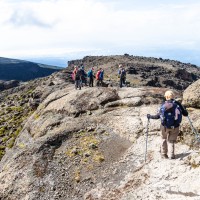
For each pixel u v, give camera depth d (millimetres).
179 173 12836
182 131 16078
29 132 24531
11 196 15258
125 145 17062
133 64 168500
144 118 19172
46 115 24578
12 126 36562
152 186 12641
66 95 25953
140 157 15242
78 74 32281
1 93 85875
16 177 16016
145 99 22500
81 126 19672
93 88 25250
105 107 22609
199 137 15141
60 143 18281
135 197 12359
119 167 15047
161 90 24594
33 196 14711
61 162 16562
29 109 40469
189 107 18719
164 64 194250
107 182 14289
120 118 19859
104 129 19109
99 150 17094
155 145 15922
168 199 11578
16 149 23469
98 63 186125
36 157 16922
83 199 13789
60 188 14852
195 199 11055
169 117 13211
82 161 16312
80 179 15086
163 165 13617
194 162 13078
